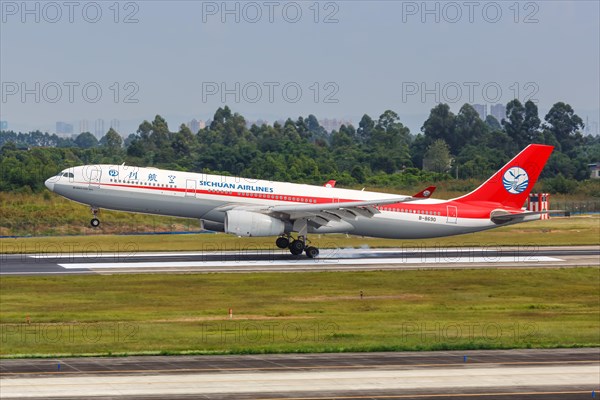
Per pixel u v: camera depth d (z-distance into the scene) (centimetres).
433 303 17175
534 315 16012
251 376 10400
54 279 18838
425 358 11581
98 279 18938
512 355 11844
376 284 19125
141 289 17888
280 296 17475
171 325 14300
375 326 14475
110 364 10988
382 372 10694
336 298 17425
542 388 9994
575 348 12512
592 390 9912
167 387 9819
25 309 15700
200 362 11175
